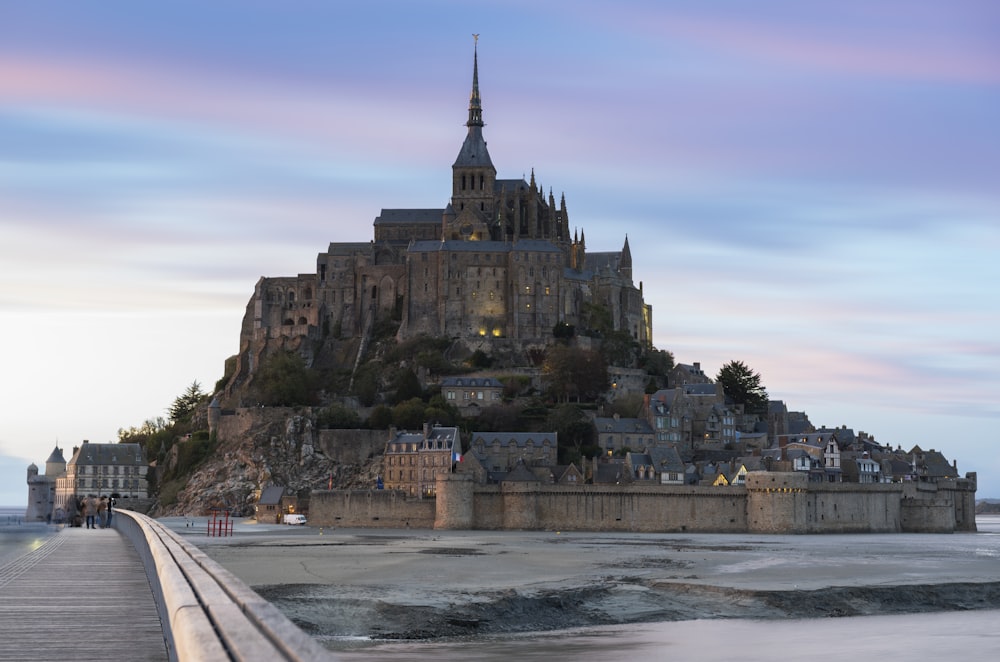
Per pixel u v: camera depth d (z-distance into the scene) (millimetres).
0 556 78688
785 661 78812
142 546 74875
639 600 113438
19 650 34094
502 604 104188
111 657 32750
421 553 168125
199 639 15828
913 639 91062
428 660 77750
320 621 94062
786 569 147000
